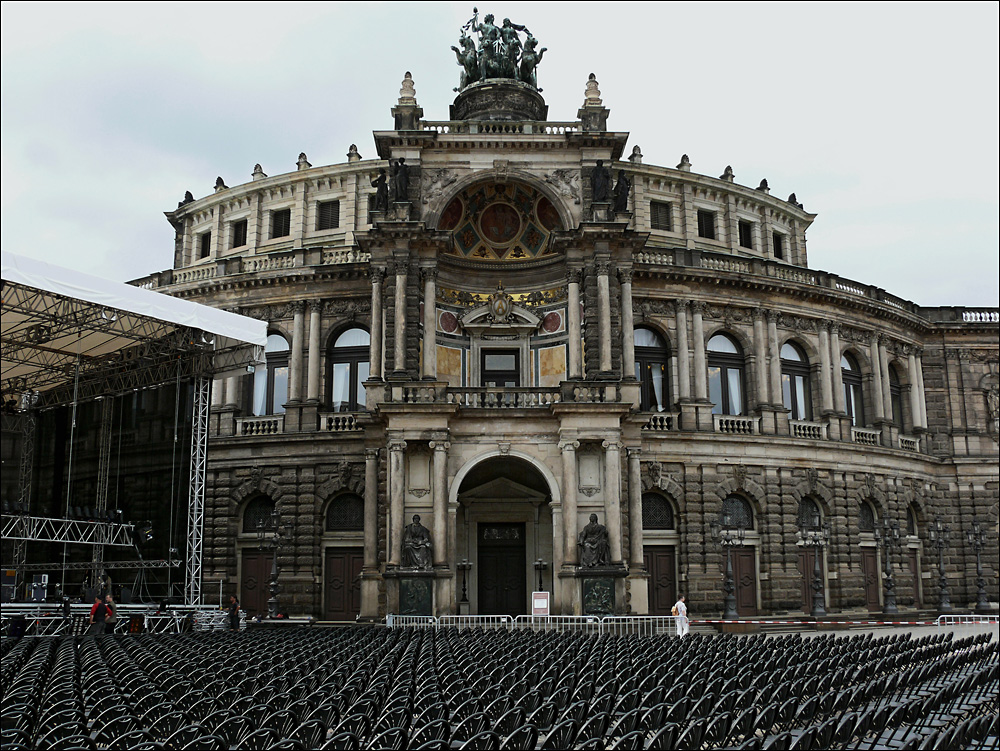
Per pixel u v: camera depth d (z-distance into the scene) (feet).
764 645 92.27
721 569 173.27
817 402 191.52
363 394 180.34
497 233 171.94
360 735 46.78
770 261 191.42
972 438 212.84
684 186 210.38
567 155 162.50
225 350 149.18
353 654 77.97
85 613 133.49
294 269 182.09
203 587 174.09
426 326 155.84
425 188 160.56
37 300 139.74
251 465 177.58
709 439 176.45
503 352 170.40
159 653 82.64
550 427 148.66
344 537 173.06
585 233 155.63
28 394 178.50
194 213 219.41
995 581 205.36
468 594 157.58
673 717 52.34
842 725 46.91
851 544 185.68
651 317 181.27
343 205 202.08
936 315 219.00
